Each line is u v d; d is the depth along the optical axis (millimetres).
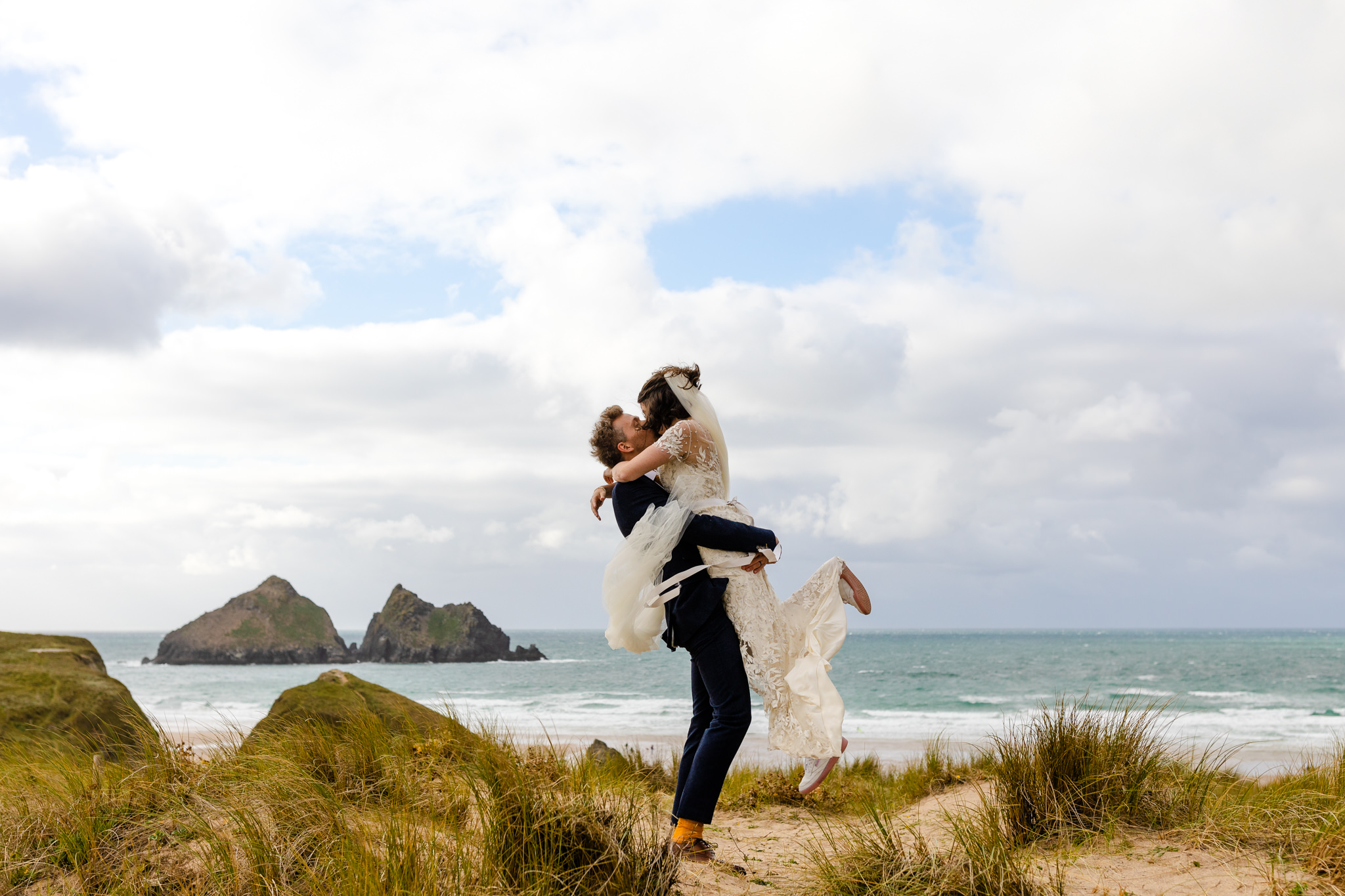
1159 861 3070
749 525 3262
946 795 5789
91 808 3080
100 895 2518
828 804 5922
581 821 2680
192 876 2559
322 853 2631
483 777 3014
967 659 68312
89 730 6297
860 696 35875
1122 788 3646
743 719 3100
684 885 2840
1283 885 2666
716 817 5562
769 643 3125
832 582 3338
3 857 2711
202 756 3816
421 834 2822
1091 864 3088
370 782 3705
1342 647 90188
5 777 3682
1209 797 3779
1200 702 31266
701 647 3127
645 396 3404
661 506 3182
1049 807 3607
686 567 3160
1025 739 3986
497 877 2477
